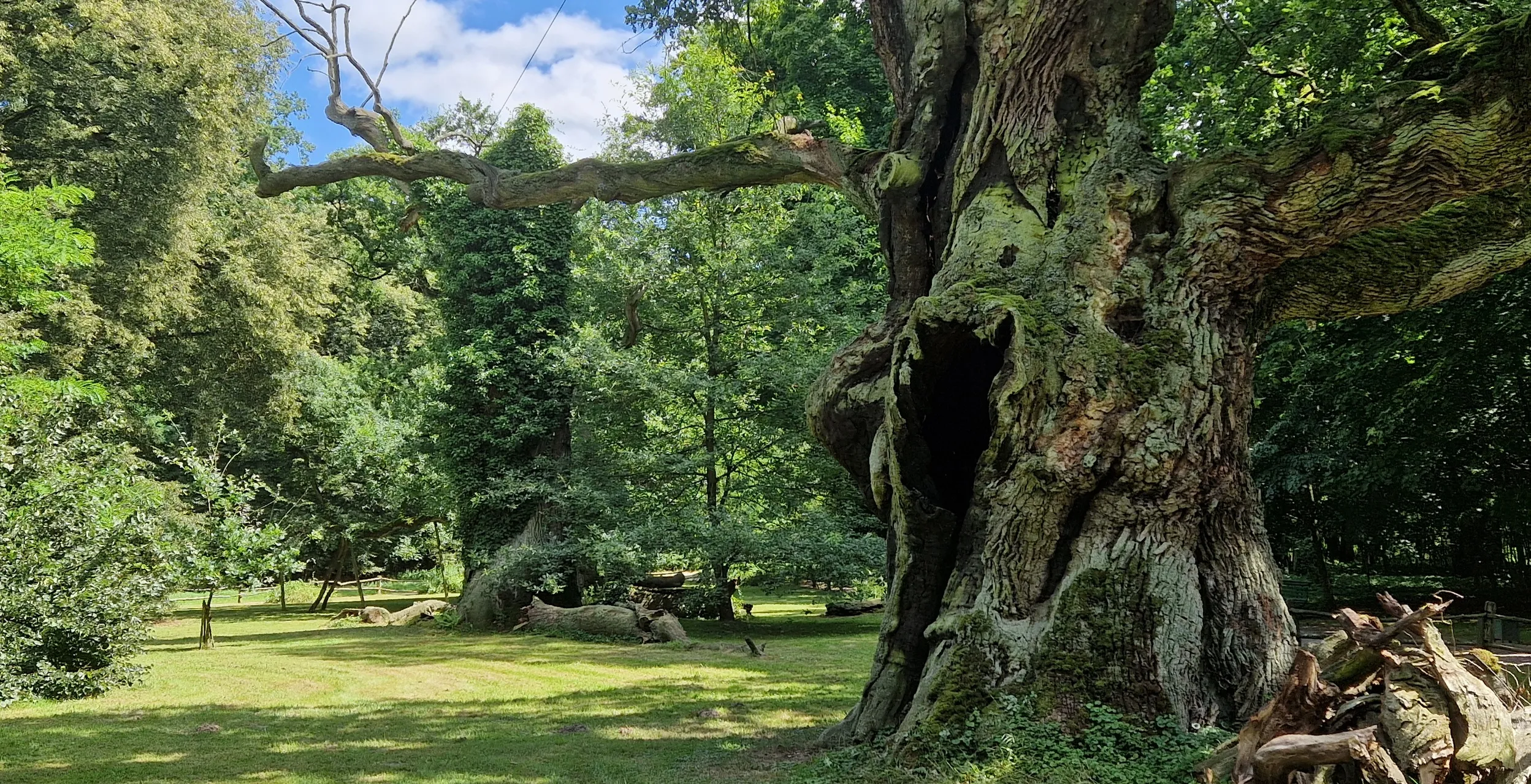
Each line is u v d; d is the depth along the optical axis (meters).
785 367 19.61
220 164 24.06
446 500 23.09
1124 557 6.41
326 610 26.78
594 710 9.91
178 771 7.20
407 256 38.00
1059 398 6.43
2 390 11.24
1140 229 6.95
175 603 18.80
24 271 11.53
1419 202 6.05
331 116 13.62
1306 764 4.34
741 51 27.25
